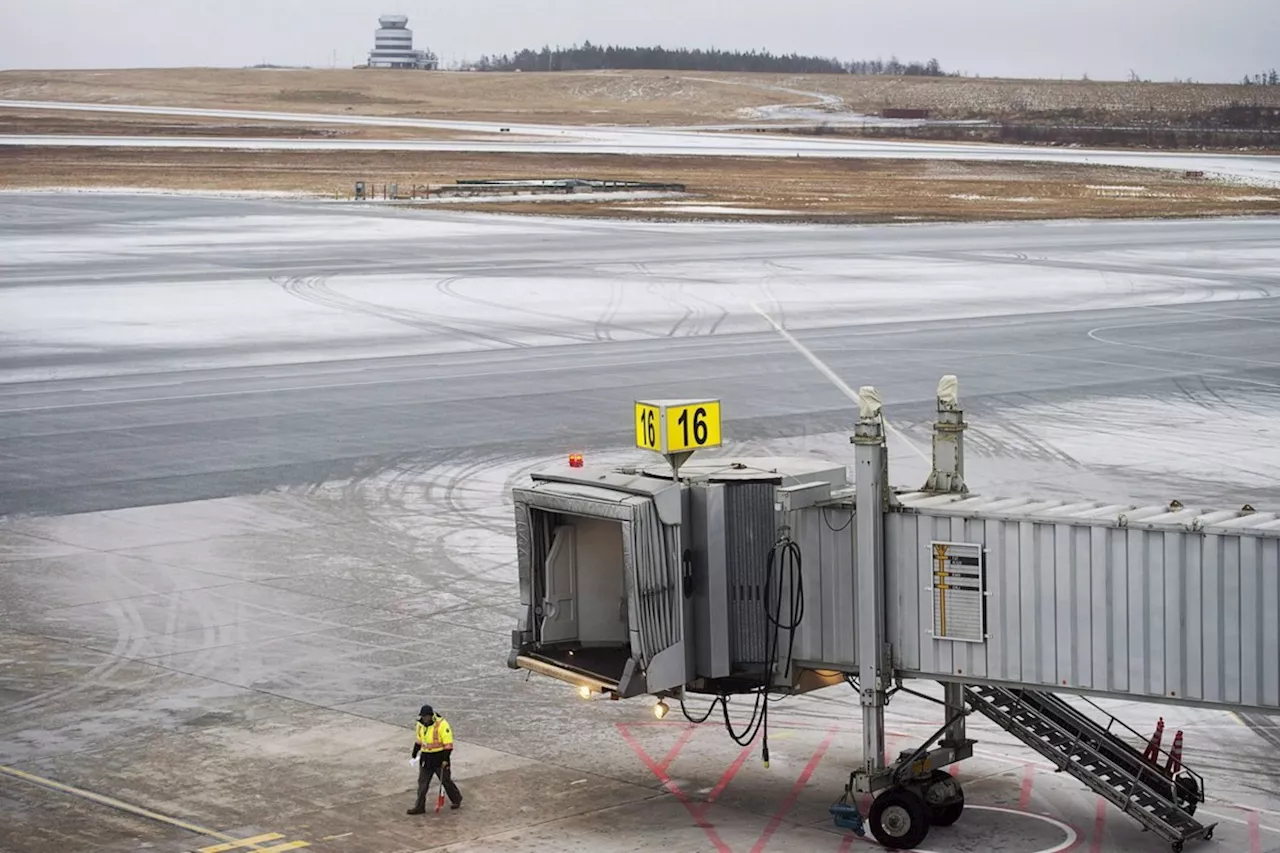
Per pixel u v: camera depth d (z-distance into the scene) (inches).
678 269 3727.9
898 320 2933.1
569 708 980.6
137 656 1091.9
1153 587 693.3
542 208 5654.5
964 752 783.1
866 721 761.6
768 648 783.1
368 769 862.5
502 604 1227.2
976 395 2145.7
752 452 1759.4
